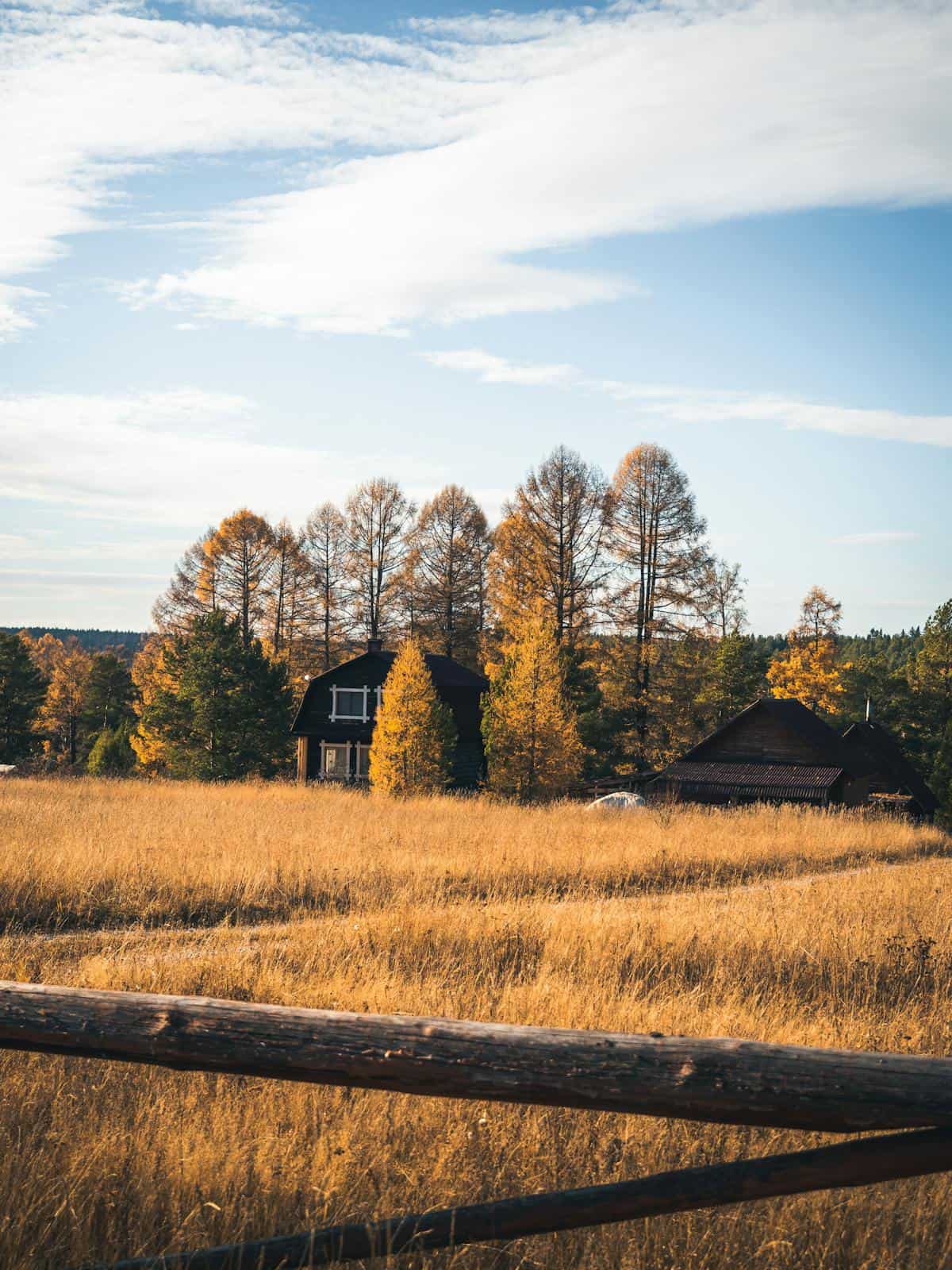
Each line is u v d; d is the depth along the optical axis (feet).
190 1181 13.93
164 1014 10.44
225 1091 17.71
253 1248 10.94
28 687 213.25
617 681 165.89
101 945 35.94
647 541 170.60
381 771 119.85
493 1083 9.75
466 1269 12.19
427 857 55.72
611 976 30.71
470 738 153.99
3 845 49.83
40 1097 17.16
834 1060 9.32
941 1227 13.80
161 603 196.54
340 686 157.28
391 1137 15.97
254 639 196.34
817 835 79.82
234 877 47.32
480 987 28.30
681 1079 9.45
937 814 123.44
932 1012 26.63
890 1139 9.46
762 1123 9.37
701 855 65.62
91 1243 12.63
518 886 52.47
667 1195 10.08
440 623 202.08
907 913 41.68
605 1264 12.56
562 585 171.94
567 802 107.14
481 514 202.80
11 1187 13.30
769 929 36.47
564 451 173.06
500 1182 14.65
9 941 35.37
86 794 94.99
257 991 25.52
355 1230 10.85
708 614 169.58
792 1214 13.65
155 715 147.33
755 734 135.95
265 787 118.42
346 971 29.27
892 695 202.18
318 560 202.49
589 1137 15.88
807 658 212.02
